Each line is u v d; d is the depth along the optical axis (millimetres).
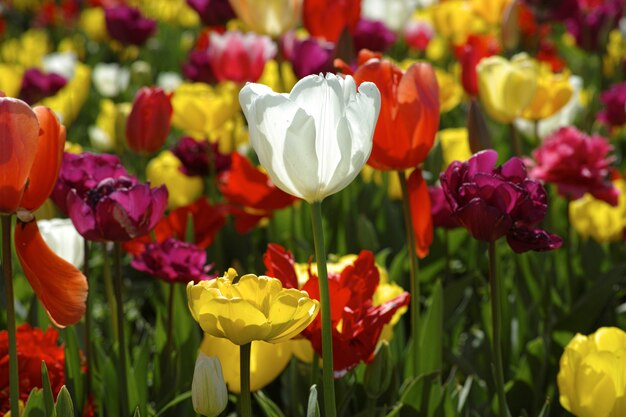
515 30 2182
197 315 1043
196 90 1859
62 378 1222
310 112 1024
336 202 1739
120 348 1235
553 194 1873
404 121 1209
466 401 1343
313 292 1117
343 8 1838
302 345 1227
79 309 1075
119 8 3230
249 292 1045
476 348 1472
